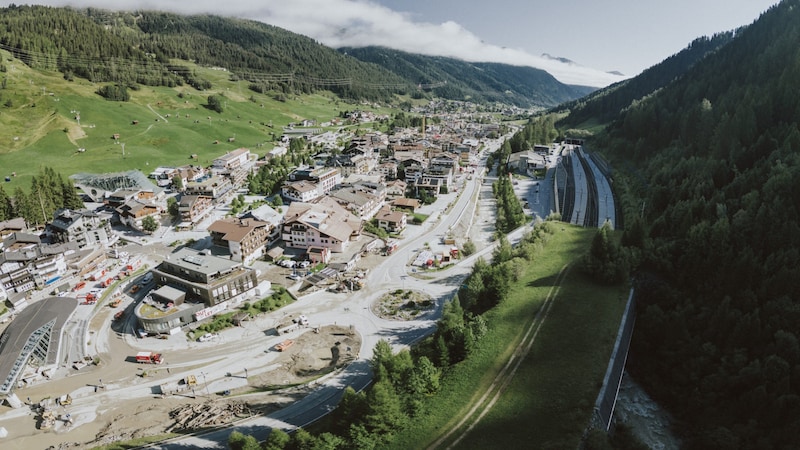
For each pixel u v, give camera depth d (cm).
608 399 7231
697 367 8500
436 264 14038
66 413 8212
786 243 9525
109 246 15438
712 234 10156
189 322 10838
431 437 6538
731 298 9281
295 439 6506
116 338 10462
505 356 8250
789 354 7875
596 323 9000
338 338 10531
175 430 7762
